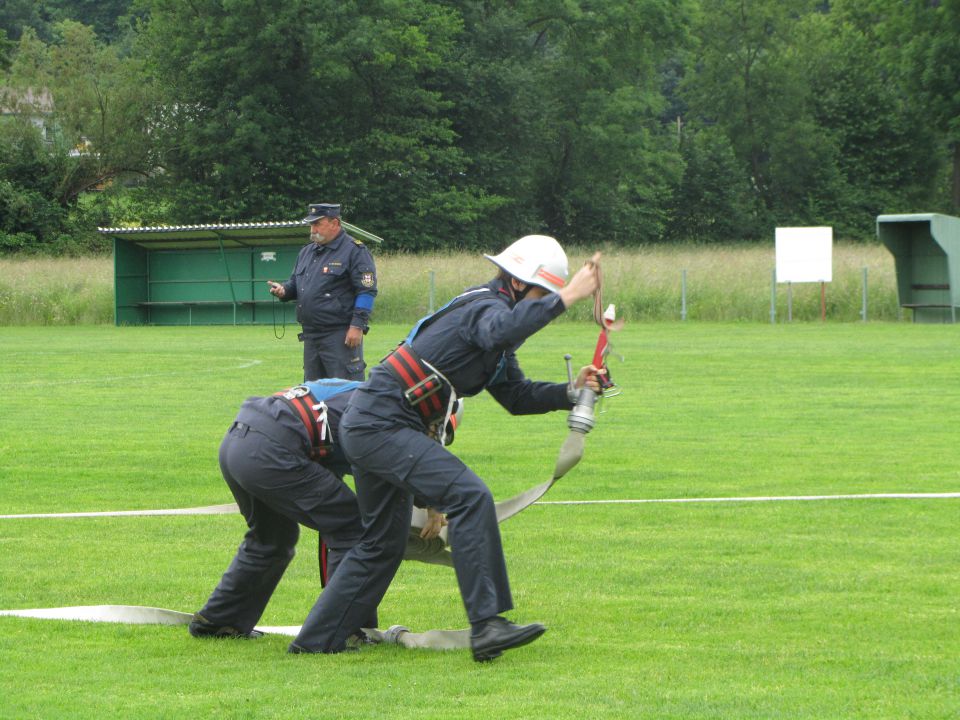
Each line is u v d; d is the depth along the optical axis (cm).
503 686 917
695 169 15900
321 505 1057
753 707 850
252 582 1095
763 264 7375
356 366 2233
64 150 12431
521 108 12912
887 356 4322
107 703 880
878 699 870
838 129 16538
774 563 1357
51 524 1620
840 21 17900
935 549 1420
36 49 13200
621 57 13975
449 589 1293
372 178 12206
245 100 11612
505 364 1085
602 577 1301
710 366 3975
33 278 7450
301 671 975
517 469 2055
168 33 12119
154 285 7075
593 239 14400
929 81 13188
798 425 2581
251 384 3544
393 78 12094
